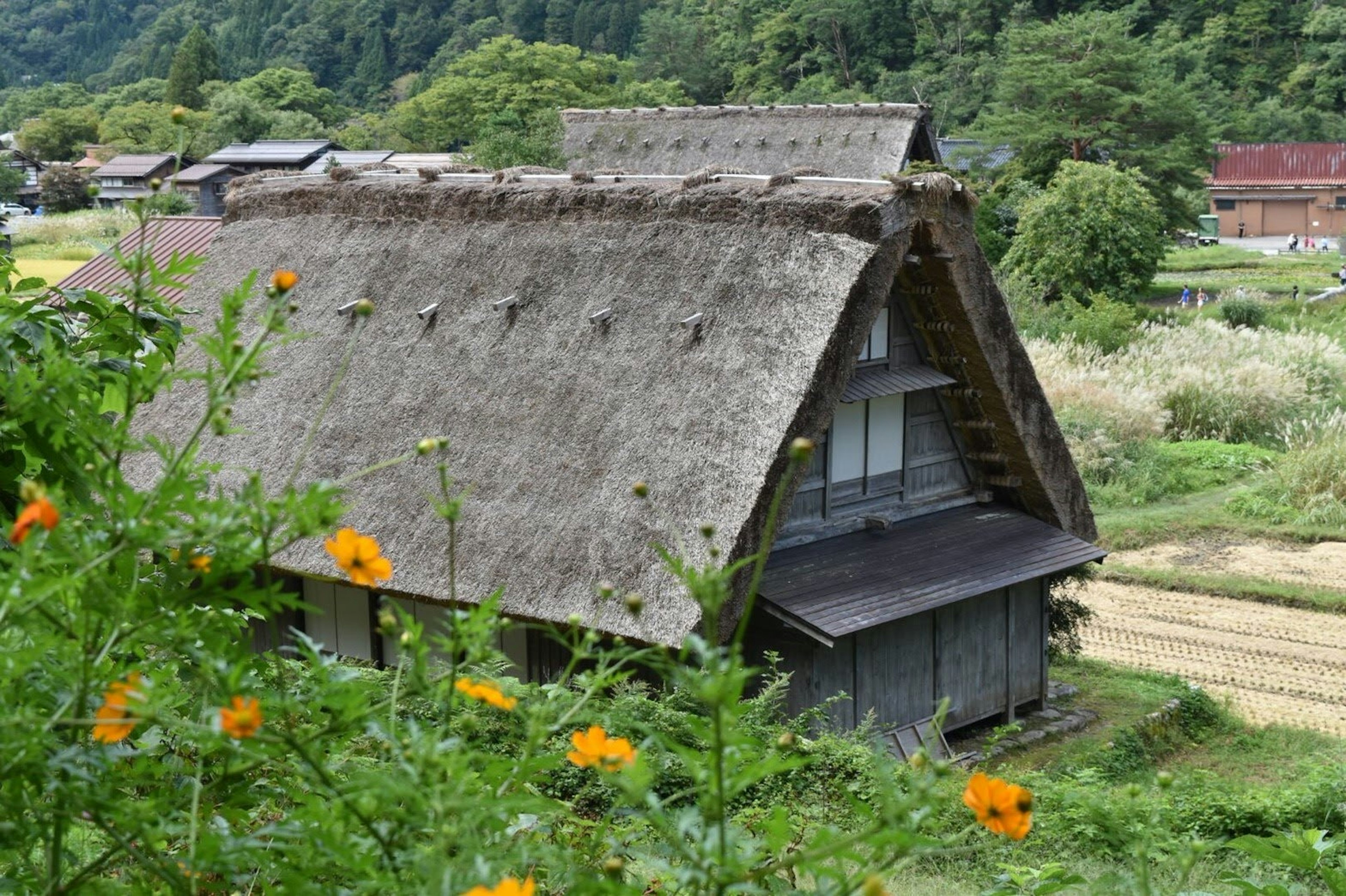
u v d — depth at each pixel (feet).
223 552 7.87
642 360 30.66
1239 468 65.77
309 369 35.24
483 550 29.66
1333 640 46.78
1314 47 214.07
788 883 10.91
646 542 27.96
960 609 35.19
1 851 8.60
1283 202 182.29
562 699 8.77
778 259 30.27
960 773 30.25
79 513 8.79
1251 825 26.55
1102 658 45.16
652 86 204.44
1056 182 103.40
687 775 18.67
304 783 9.78
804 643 31.09
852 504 34.37
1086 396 69.15
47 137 246.47
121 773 9.56
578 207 34.12
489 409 31.96
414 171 42.63
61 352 10.87
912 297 33.73
